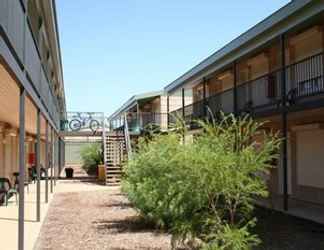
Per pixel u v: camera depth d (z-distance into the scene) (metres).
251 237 7.07
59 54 21.17
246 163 6.76
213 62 18.83
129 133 26.34
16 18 6.78
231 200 7.09
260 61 17.98
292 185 16.56
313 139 15.35
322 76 12.89
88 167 34.47
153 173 10.48
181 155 6.86
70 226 11.55
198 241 7.46
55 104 23.31
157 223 10.58
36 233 10.52
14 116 15.18
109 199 17.53
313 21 12.80
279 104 13.79
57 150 29.31
